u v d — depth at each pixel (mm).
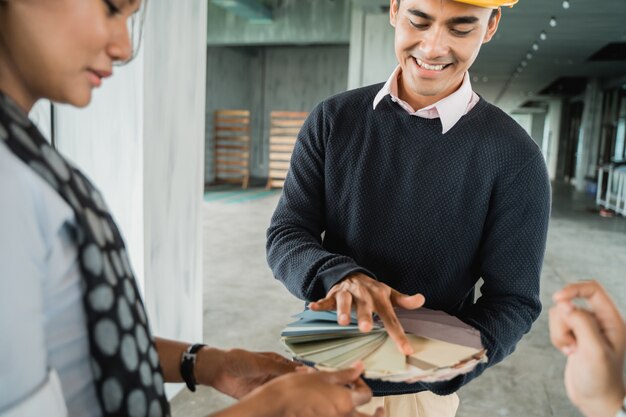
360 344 722
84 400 468
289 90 15758
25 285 387
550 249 6531
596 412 627
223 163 14125
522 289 1022
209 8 11836
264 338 3518
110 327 460
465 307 1203
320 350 702
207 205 9570
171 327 2508
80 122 2021
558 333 640
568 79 19469
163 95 2256
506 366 3205
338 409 517
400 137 1078
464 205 1062
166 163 2344
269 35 11727
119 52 475
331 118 1140
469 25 915
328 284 880
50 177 429
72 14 430
